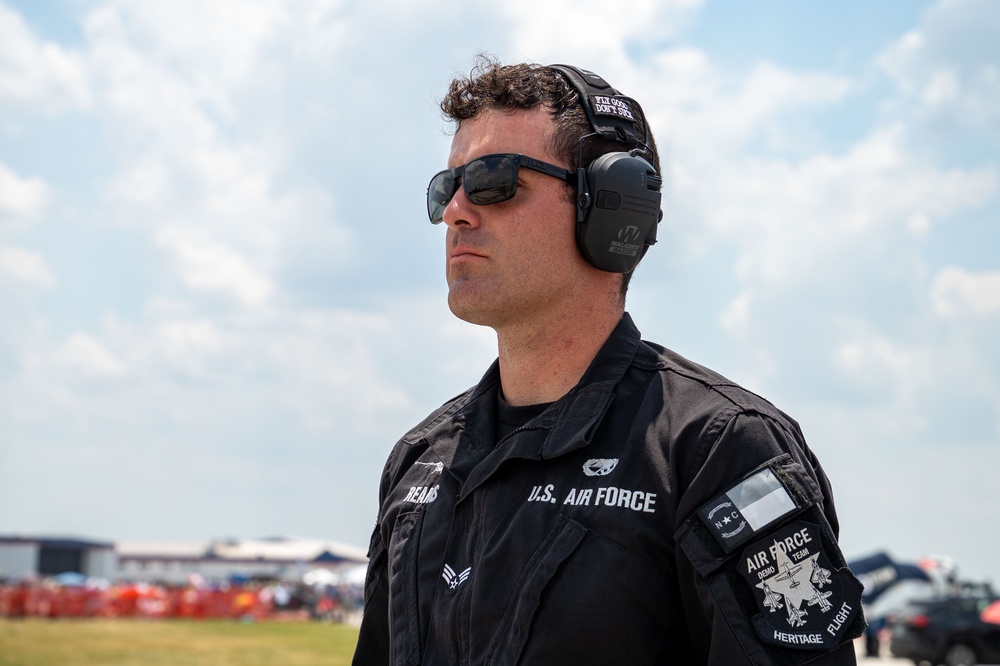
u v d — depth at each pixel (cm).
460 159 186
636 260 182
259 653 1706
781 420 159
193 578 6400
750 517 146
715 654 144
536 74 186
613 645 149
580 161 181
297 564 7325
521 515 161
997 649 1847
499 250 176
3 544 6669
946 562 2647
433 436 195
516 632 152
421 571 174
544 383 179
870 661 2189
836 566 146
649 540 151
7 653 1647
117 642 1977
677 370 167
